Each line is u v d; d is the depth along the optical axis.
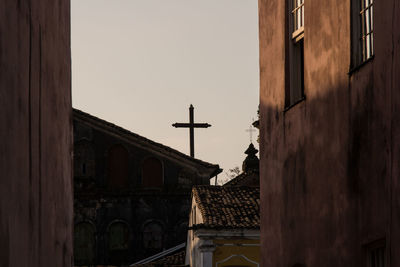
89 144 45.72
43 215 9.59
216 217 31.28
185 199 45.66
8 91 7.71
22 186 8.33
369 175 10.61
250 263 30.62
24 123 8.52
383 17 10.08
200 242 30.62
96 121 45.72
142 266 39.53
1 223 7.23
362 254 10.84
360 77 10.98
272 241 14.93
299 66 14.30
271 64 15.23
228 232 30.56
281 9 14.70
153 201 45.50
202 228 30.36
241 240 30.77
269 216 15.14
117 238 44.97
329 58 12.20
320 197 12.46
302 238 13.27
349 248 11.28
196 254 32.03
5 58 7.57
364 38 11.20
